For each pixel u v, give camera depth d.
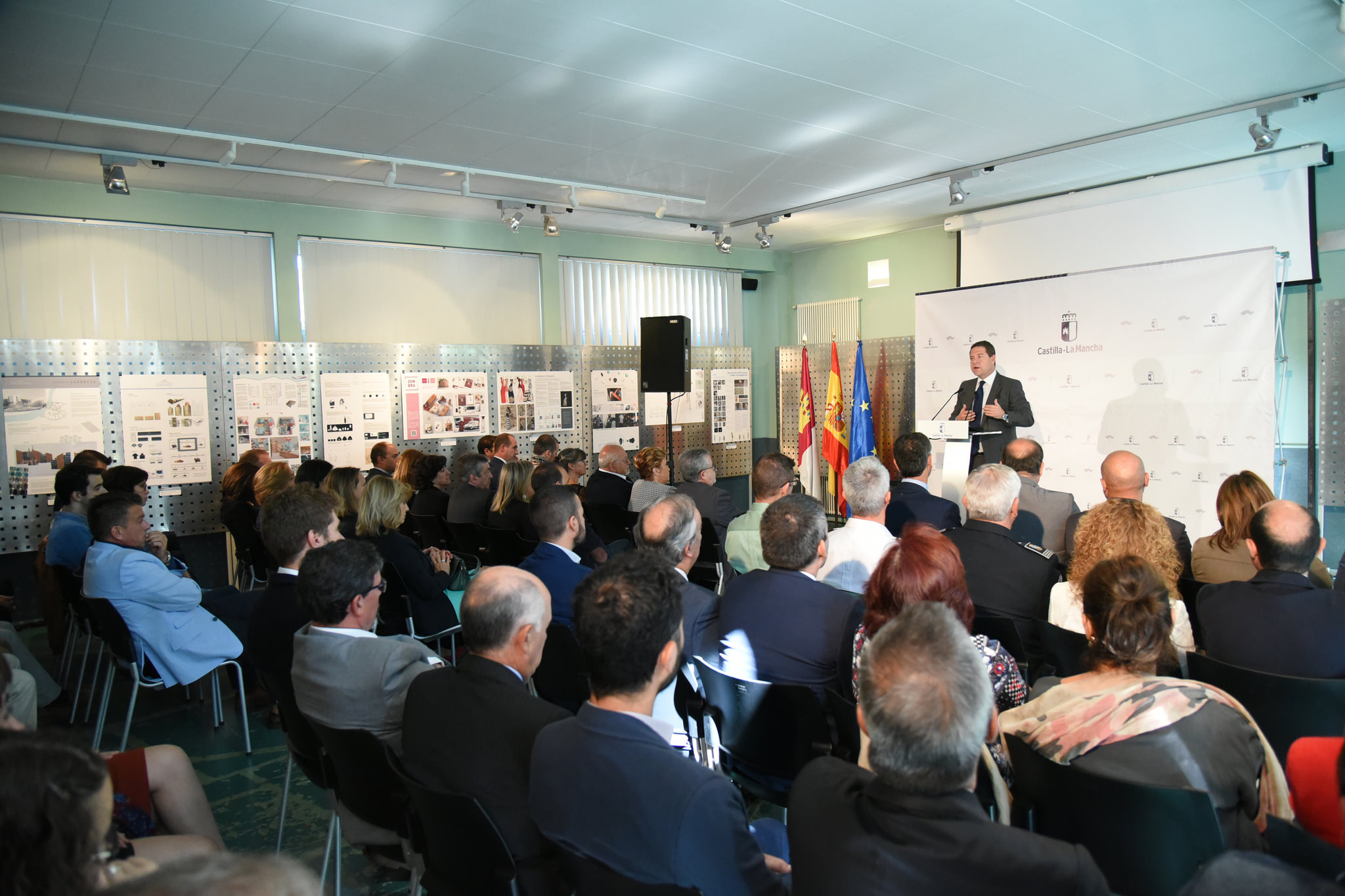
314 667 2.04
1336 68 4.23
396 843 2.05
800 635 2.25
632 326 8.97
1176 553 2.48
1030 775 1.65
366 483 3.82
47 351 5.66
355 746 1.86
